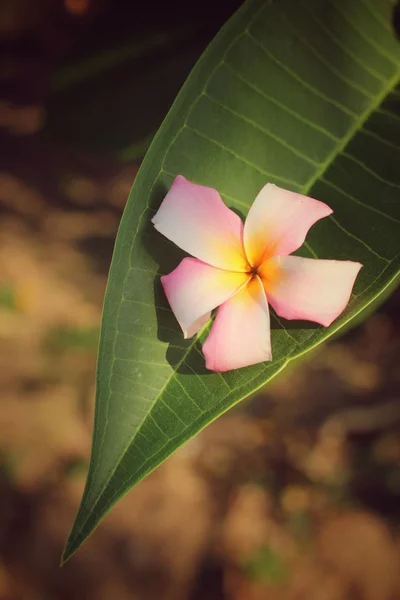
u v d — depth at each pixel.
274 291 0.31
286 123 0.33
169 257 0.32
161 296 0.31
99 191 2.46
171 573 1.32
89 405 1.62
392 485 1.48
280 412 1.65
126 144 0.52
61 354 1.75
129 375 0.30
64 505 1.38
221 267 0.32
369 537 1.40
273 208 0.32
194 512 1.43
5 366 1.70
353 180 0.33
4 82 3.00
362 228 0.32
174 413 0.30
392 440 1.57
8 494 1.39
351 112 0.33
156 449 0.29
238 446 1.58
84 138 0.52
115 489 0.29
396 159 0.33
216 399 0.30
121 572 1.30
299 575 1.35
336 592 1.33
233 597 1.30
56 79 0.52
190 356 0.31
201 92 0.32
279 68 0.33
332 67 0.33
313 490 1.50
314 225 0.32
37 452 1.49
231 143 0.32
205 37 0.51
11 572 1.27
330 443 1.58
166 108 0.51
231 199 0.32
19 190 2.41
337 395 1.68
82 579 1.27
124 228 0.31
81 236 2.20
